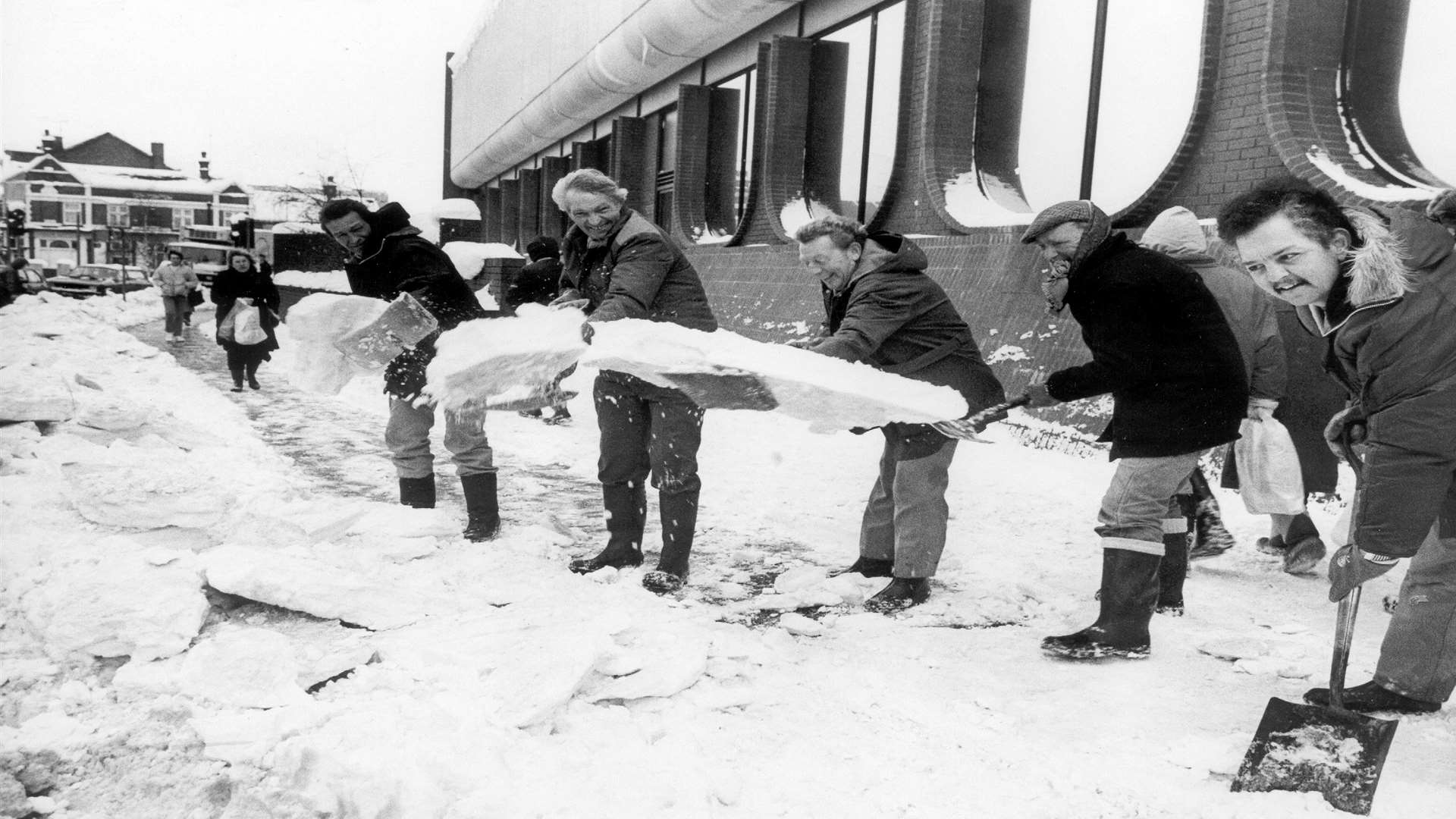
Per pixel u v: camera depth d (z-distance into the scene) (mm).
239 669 3129
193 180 76250
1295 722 2822
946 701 3373
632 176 21969
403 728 2748
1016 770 2896
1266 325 4934
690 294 4676
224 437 8375
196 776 2684
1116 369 3654
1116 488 3830
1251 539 5777
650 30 17750
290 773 2510
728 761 2912
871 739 3088
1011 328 9625
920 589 4434
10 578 3908
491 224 38062
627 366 2953
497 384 3186
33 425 6227
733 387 2943
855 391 2873
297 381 4055
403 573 4297
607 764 2770
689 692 3318
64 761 2768
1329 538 5754
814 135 14992
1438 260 2791
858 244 4336
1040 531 5852
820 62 14898
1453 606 3164
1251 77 8266
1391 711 3242
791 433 9219
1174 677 3643
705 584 4719
